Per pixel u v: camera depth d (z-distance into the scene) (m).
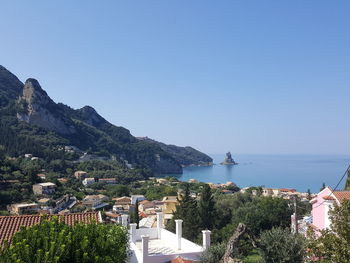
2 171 124.50
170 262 20.61
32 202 105.12
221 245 21.55
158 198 135.88
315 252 13.69
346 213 12.92
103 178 184.62
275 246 18.14
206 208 54.78
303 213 52.84
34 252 11.18
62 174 173.25
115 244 14.09
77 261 11.44
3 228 18.45
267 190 133.38
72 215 20.89
